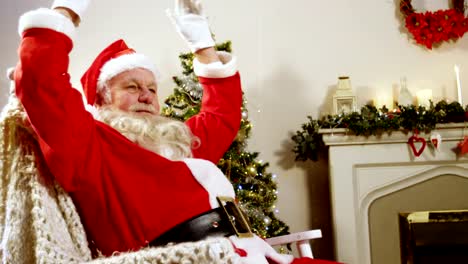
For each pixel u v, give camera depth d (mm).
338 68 3906
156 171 1593
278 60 3932
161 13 4031
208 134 1931
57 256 1301
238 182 3258
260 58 3938
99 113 1828
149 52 3982
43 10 1473
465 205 3434
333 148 3506
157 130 1774
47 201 1400
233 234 1516
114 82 1875
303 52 3936
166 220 1539
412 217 3436
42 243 1301
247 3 4004
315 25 3959
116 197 1547
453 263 3400
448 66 3881
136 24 4020
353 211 3443
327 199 3758
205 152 1914
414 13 3834
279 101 3887
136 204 1539
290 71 3918
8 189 1417
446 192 3455
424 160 3455
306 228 3744
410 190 3473
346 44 3928
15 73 1426
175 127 1822
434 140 3422
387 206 3473
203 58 2000
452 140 3459
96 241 1547
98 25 4016
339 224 3441
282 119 3865
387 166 3480
